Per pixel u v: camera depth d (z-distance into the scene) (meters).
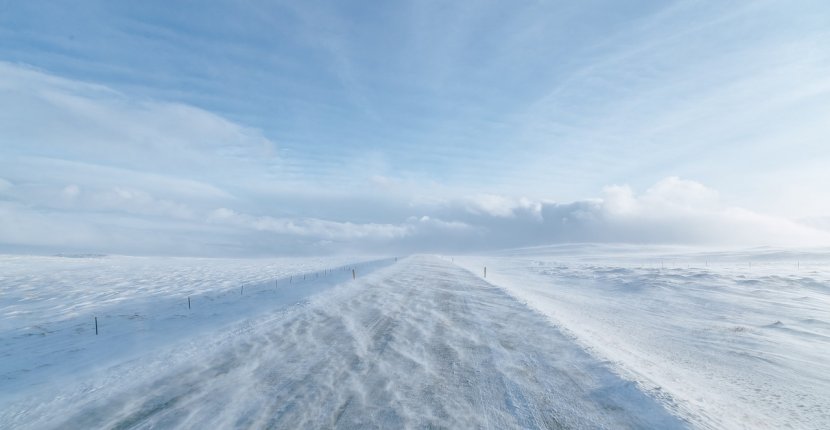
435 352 9.19
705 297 19.62
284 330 11.41
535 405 6.19
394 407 6.18
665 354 9.83
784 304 17.17
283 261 66.38
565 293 22.58
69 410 6.15
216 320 12.97
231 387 7.05
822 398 7.03
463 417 5.82
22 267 38.34
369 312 14.23
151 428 5.57
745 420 5.92
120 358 8.83
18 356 9.03
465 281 26.12
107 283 25.72
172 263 56.84
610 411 5.91
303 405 6.27
